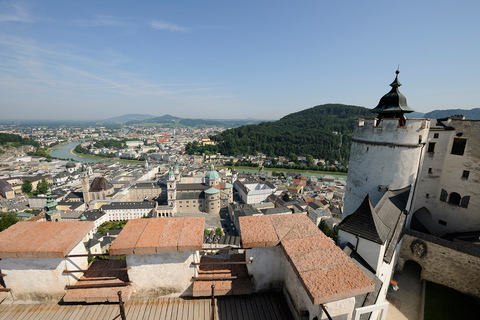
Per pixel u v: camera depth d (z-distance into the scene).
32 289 11.45
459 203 33.72
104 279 11.95
